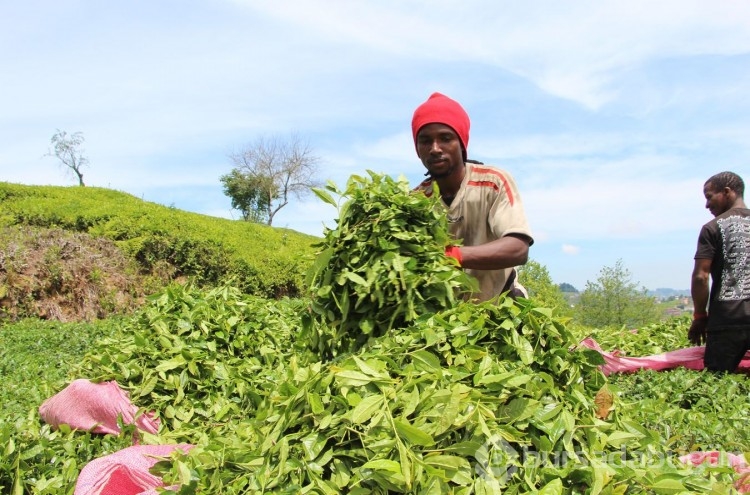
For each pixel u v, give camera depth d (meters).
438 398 1.94
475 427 1.94
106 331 7.30
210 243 12.72
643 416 3.04
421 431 1.80
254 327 4.21
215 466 2.12
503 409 2.08
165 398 3.33
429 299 2.69
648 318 15.56
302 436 1.99
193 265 12.42
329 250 2.68
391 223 2.71
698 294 4.67
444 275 2.65
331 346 2.87
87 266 10.48
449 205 3.37
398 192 2.90
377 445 1.83
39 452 2.73
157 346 3.71
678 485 1.82
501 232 3.15
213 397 3.45
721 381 3.86
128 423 3.20
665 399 3.69
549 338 2.44
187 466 2.14
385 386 2.04
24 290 9.41
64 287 9.97
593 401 2.33
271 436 2.05
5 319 8.98
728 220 4.55
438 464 1.81
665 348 5.57
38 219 12.47
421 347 2.31
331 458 1.90
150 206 16.34
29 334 7.07
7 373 5.08
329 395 2.07
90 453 2.95
